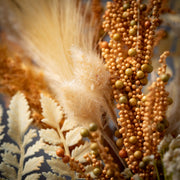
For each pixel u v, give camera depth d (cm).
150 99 23
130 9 25
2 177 26
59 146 25
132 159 23
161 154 23
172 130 24
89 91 23
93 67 24
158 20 25
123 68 24
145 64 24
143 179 23
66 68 25
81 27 26
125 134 24
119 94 24
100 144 23
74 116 24
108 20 25
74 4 27
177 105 25
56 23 26
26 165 25
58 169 24
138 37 24
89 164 25
